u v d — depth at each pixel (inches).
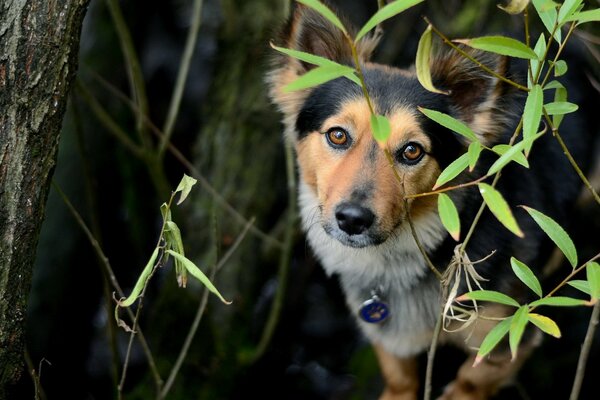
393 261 196.7
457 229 122.4
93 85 292.4
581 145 225.6
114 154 303.6
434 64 187.8
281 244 250.8
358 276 203.9
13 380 146.0
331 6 196.4
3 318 140.3
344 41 195.6
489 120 185.6
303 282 312.7
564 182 217.9
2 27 135.7
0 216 137.4
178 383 255.0
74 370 296.4
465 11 269.1
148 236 326.0
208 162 274.8
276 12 266.2
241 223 267.7
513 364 204.4
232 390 258.7
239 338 263.3
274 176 275.1
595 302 122.0
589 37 212.4
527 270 132.3
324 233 199.8
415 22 304.7
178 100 235.6
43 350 281.6
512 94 181.9
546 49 130.8
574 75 231.3
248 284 268.2
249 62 271.1
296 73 196.2
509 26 259.8
